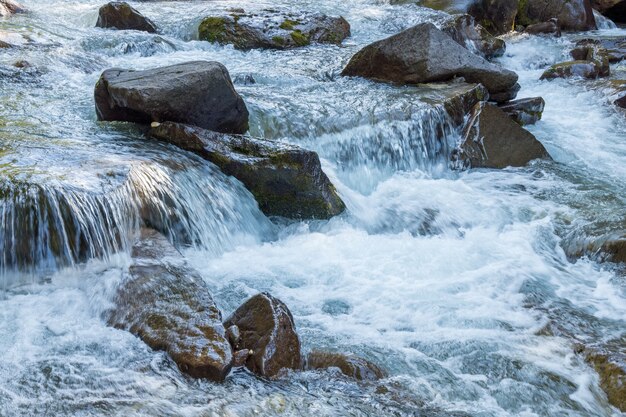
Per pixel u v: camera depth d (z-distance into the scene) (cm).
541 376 514
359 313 589
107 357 500
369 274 657
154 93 782
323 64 1232
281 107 939
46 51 1138
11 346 505
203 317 533
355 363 505
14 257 588
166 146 770
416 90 1045
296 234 745
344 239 728
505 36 1650
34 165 654
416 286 637
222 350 496
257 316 531
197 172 726
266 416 452
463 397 488
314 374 502
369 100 988
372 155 905
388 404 472
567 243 738
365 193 880
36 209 595
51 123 820
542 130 1081
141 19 1399
